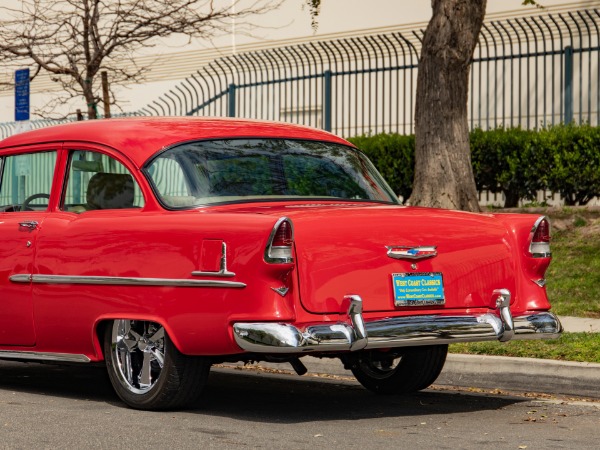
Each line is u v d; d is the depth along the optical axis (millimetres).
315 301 6426
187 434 6250
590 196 17281
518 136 17656
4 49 17484
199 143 7391
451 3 14609
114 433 6262
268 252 6262
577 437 6395
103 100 19156
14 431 6316
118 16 18109
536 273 7316
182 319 6633
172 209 6992
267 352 6242
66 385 8789
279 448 5867
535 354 8836
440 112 14695
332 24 23453
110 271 7062
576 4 19875
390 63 19094
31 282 7637
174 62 26531
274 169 7465
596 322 11391
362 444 6023
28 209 8102
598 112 17422
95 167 7625
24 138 8344
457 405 7723
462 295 6980
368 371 8336
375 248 6656
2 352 8008
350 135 21375
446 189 14625
